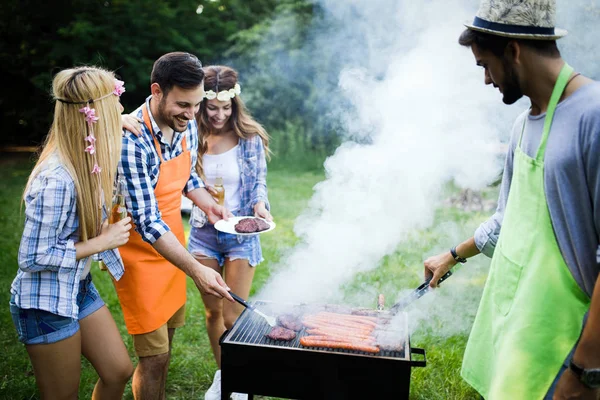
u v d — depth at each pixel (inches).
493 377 76.4
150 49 483.2
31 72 505.7
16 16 491.5
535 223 70.6
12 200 310.2
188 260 98.6
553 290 69.2
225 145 125.3
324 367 82.5
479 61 72.0
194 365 137.9
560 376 69.1
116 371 95.3
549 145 67.7
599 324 61.2
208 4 515.5
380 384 81.6
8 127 525.3
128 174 99.7
